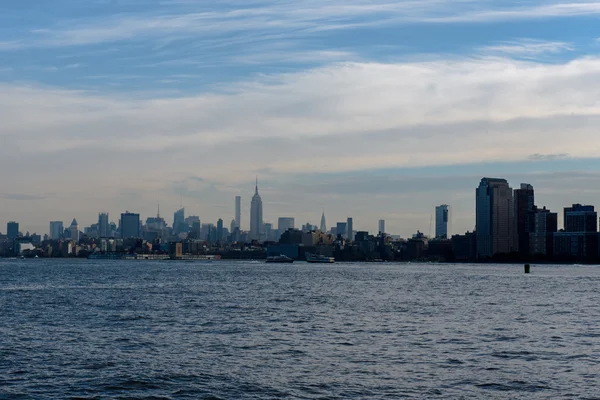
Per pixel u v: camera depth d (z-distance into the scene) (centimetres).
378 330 9812
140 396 5938
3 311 12500
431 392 6056
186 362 7306
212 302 14675
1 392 6062
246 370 6906
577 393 6041
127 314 11956
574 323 10781
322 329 9919
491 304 14450
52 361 7338
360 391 6084
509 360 7431
